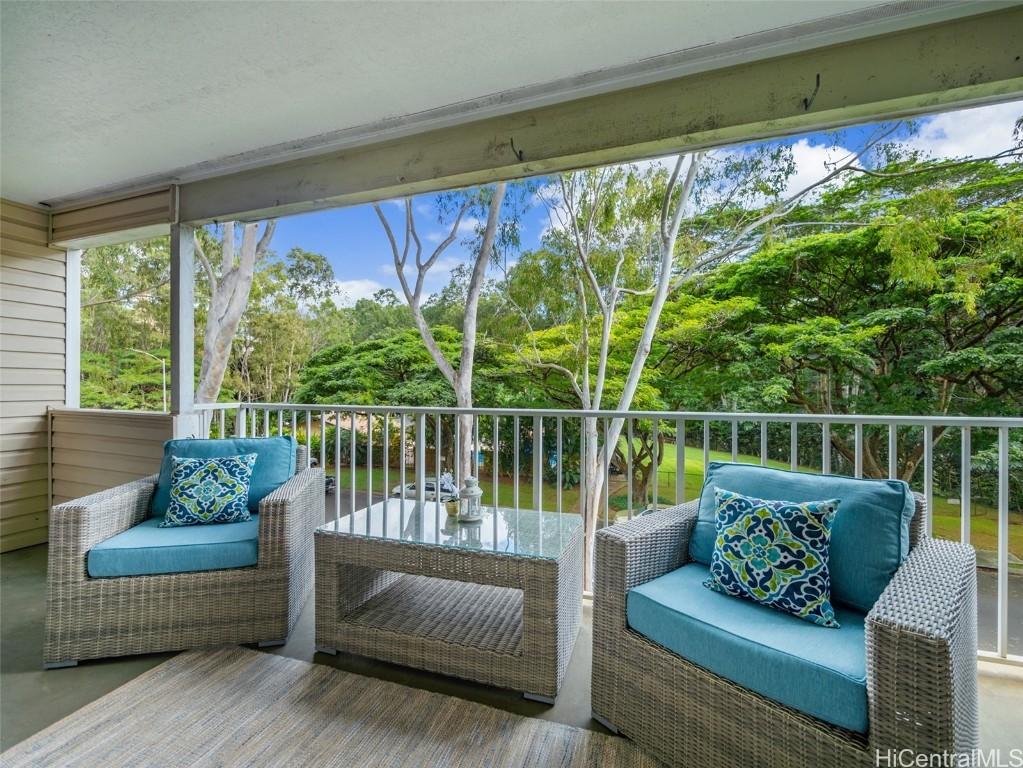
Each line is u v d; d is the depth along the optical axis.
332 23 1.91
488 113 2.53
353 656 2.16
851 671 1.23
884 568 1.54
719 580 1.66
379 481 8.43
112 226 3.62
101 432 3.68
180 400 3.38
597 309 6.88
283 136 2.81
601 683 1.73
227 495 2.51
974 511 4.98
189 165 3.17
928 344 5.27
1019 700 1.87
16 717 1.75
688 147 2.32
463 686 1.96
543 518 2.36
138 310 9.17
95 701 1.84
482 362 7.68
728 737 1.39
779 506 1.65
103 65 2.15
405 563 2.02
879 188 5.68
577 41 2.02
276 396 9.42
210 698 1.86
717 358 6.41
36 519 3.83
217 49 2.05
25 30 1.92
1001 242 4.69
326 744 1.62
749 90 2.10
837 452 5.70
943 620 1.14
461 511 2.27
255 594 2.23
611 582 1.71
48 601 2.05
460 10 1.84
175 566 2.17
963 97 1.89
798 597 1.51
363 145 2.86
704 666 1.45
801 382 5.96
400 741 1.64
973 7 1.80
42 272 3.88
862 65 1.95
